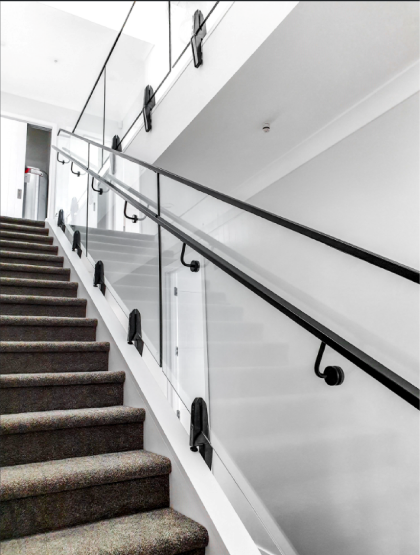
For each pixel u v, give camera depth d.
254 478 1.59
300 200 2.56
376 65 1.92
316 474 2.26
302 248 2.45
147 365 1.87
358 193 2.18
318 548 2.21
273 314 2.29
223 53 2.14
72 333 2.35
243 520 1.45
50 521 1.25
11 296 2.43
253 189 2.98
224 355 1.86
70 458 1.52
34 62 4.68
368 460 2.01
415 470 1.82
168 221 1.80
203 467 1.41
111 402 1.89
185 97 2.53
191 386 1.53
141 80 3.25
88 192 3.12
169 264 1.72
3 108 5.16
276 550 1.50
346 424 2.13
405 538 1.83
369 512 1.99
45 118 5.38
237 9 2.01
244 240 2.03
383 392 1.97
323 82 2.04
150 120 3.00
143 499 1.40
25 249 3.44
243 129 2.48
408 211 1.92
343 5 1.56
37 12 3.93
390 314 1.96
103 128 3.77
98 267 2.68
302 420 2.36
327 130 2.40
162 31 2.71
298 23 1.67
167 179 1.86
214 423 1.70
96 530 1.24
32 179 5.74
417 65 1.89
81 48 4.47
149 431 1.65
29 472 1.32
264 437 2.33
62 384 1.78
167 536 1.20
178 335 1.60
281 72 1.97
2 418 1.48
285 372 2.47
